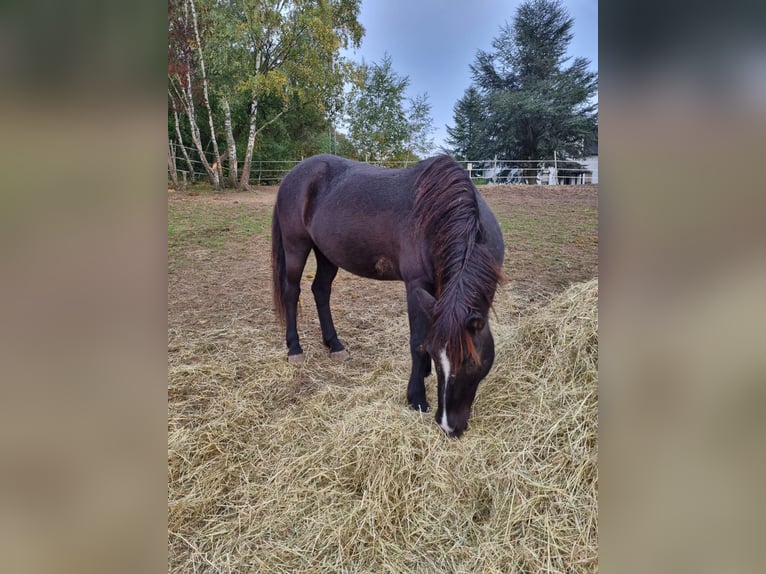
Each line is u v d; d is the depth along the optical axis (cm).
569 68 1752
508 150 1798
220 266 507
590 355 226
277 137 1597
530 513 159
